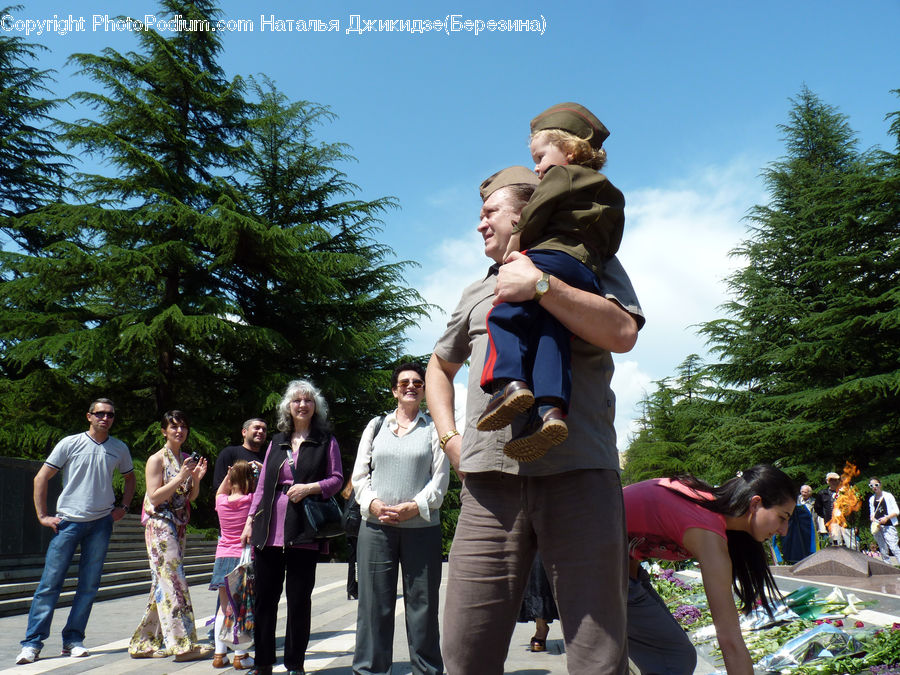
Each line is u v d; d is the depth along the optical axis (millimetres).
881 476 24000
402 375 4566
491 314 1664
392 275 28594
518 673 4902
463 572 1753
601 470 1674
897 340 26453
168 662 5434
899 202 26859
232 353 24703
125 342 20766
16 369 23844
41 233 27859
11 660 5551
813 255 29844
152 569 5633
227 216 22391
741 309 30922
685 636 3143
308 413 4961
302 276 24609
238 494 5781
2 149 28359
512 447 1549
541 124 1985
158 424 20672
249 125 26156
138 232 22422
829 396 25484
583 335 1641
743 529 2637
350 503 4855
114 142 22344
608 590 1614
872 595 8070
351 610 8977
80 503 5918
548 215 1717
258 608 4621
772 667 4605
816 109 34562
